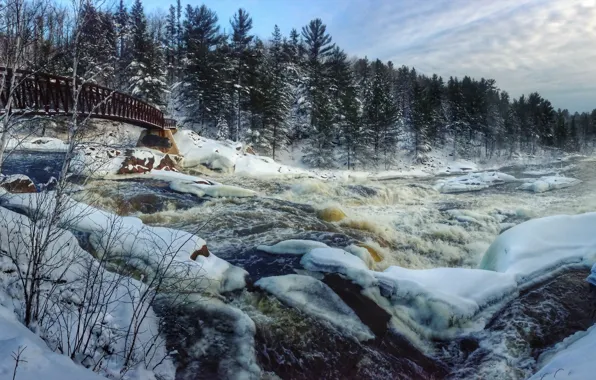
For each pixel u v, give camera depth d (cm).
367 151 4447
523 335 621
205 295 609
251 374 514
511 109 6788
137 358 445
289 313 634
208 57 4181
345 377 560
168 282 594
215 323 563
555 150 6756
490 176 3030
